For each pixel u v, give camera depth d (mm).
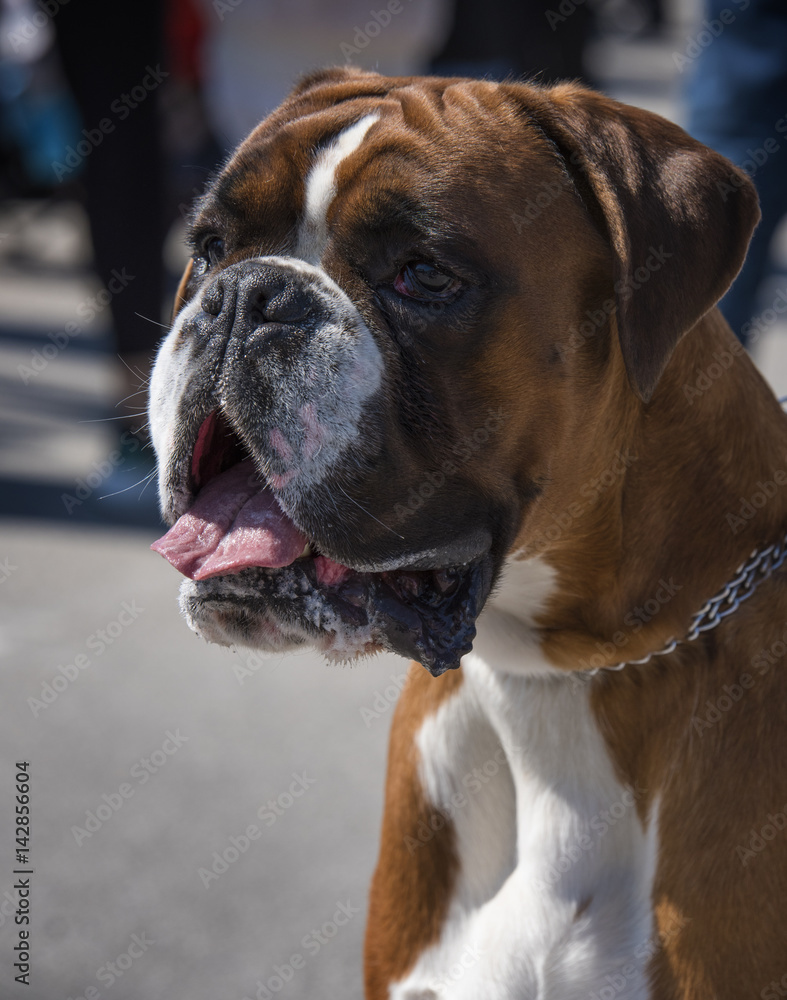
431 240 2592
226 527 2695
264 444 2596
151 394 2828
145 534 6824
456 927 3111
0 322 10250
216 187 2920
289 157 2771
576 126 2766
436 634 2773
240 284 2656
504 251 2645
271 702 5344
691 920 2746
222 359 2641
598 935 2867
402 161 2639
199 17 9211
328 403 2582
